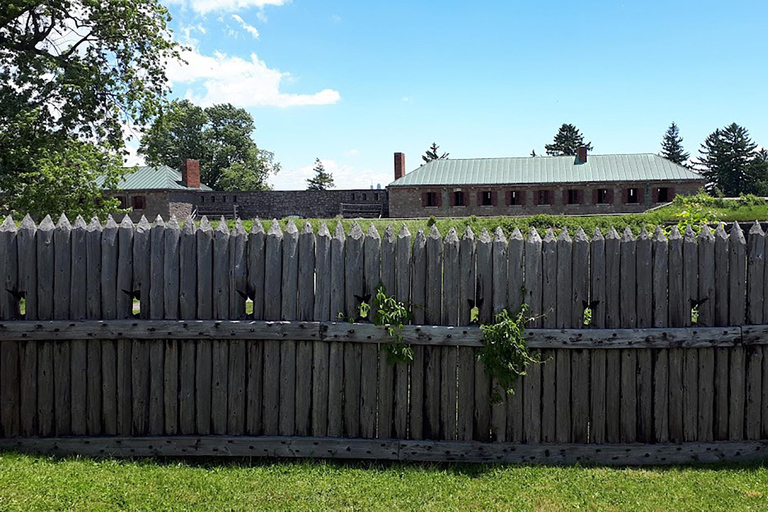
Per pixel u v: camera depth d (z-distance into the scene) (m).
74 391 5.20
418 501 4.31
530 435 5.12
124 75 18.22
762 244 5.09
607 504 4.28
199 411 5.21
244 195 50.75
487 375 5.05
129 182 47.62
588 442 5.15
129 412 5.23
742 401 5.17
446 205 50.31
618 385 5.14
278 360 5.20
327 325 5.08
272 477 4.69
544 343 5.03
